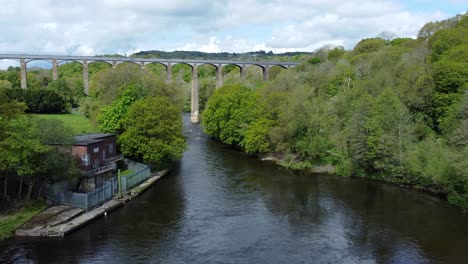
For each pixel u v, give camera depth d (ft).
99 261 115.65
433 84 220.43
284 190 191.42
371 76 297.74
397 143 198.49
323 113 247.50
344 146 229.45
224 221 148.97
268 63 552.00
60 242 127.95
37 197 160.66
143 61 500.74
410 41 387.55
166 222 147.64
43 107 374.63
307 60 491.31
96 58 486.79
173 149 216.33
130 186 188.14
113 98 287.48
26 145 142.10
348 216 153.69
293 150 257.34
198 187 196.75
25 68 457.27
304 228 141.69
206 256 119.44
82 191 178.91
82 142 181.47
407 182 196.65
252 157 275.18
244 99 303.27
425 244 127.13
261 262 115.34
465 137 165.58
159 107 218.59
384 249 123.85
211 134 344.90
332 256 119.24
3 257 116.37
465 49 227.40
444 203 169.17
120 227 142.20
